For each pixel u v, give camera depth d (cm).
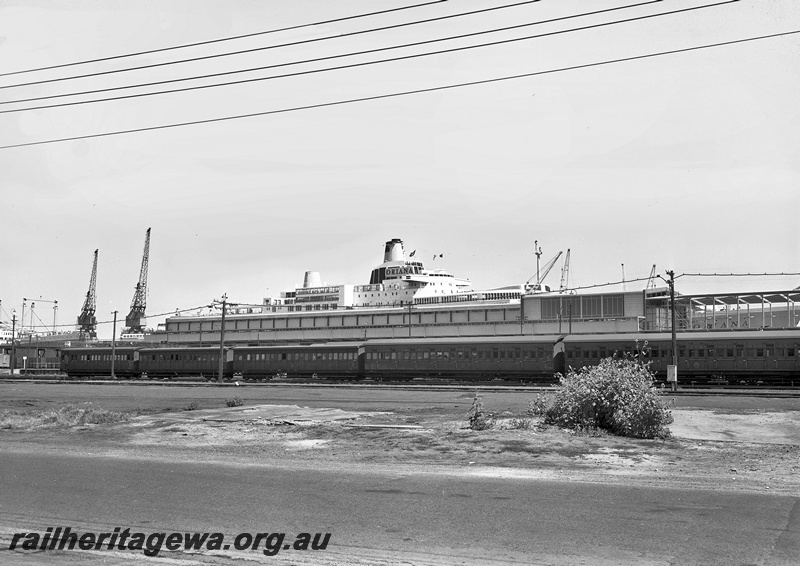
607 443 1969
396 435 2211
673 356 5316
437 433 2225
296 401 4178
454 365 6538
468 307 10344
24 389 6150
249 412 3203
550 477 1477
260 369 7738
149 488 1386
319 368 7319
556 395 2433
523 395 4578
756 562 867
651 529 1028
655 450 1853
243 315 12506
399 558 907
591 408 2267
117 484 1433
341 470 1597
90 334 18075
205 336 12556
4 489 1391
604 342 5884
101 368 9150
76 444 2186
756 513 1127
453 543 970
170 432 2453
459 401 4091
